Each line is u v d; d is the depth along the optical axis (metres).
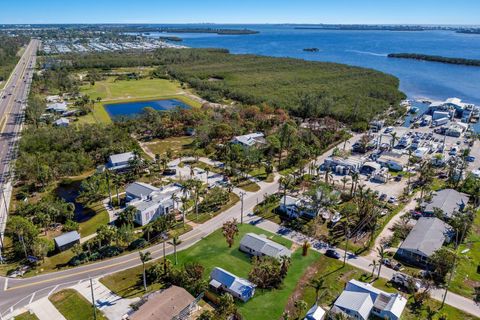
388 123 186.88
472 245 84.75
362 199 96.94
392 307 62.28
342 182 119.12
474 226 92.75
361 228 91.12
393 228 91.50
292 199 103.12
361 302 63.19
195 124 172.12
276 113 194.25
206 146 149.62
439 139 162.75
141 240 85.00
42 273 74.62
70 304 65.62
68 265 77.38
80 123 183.12
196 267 71.75
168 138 164.62
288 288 70.75
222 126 156.62
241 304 66.50
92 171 127.56
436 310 64.62
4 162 131.75
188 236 88.81
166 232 89.50
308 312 62.41
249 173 126.50
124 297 67.50
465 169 123.88
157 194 104.88
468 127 178.25
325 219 95.81
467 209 94.12
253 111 190.00
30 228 81.75
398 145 153.88
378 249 79.19
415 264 78.06
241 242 83.00
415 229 87.19
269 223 95.00
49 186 115.00
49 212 92.44
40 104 193.62
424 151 142.62
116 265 77.50
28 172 115.62
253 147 140.12
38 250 77.75
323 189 96.38
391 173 127.19
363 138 152.75
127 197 106.19
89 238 87.62
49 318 62.50
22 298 67.19
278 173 127.06
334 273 75.00
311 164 128.62
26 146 136.00
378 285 71.12
